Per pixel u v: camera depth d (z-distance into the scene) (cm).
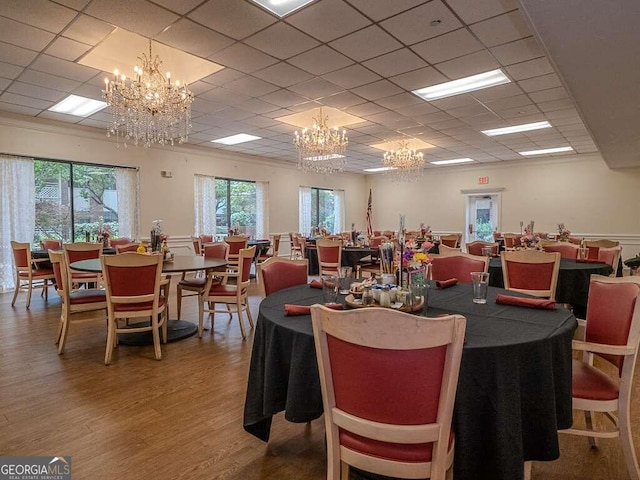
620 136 567
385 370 110
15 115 582
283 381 164
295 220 1068
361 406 115
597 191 919
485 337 139
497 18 306
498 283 374
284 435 207
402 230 195
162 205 776
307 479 171
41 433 205
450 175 1130
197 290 390
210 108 551
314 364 149
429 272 247
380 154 923
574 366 183
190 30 325
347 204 1236
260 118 604
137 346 350
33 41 349
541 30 251
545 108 550
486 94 490
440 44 351
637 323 154
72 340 365
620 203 894
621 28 246
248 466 180
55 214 648
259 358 178
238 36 335
